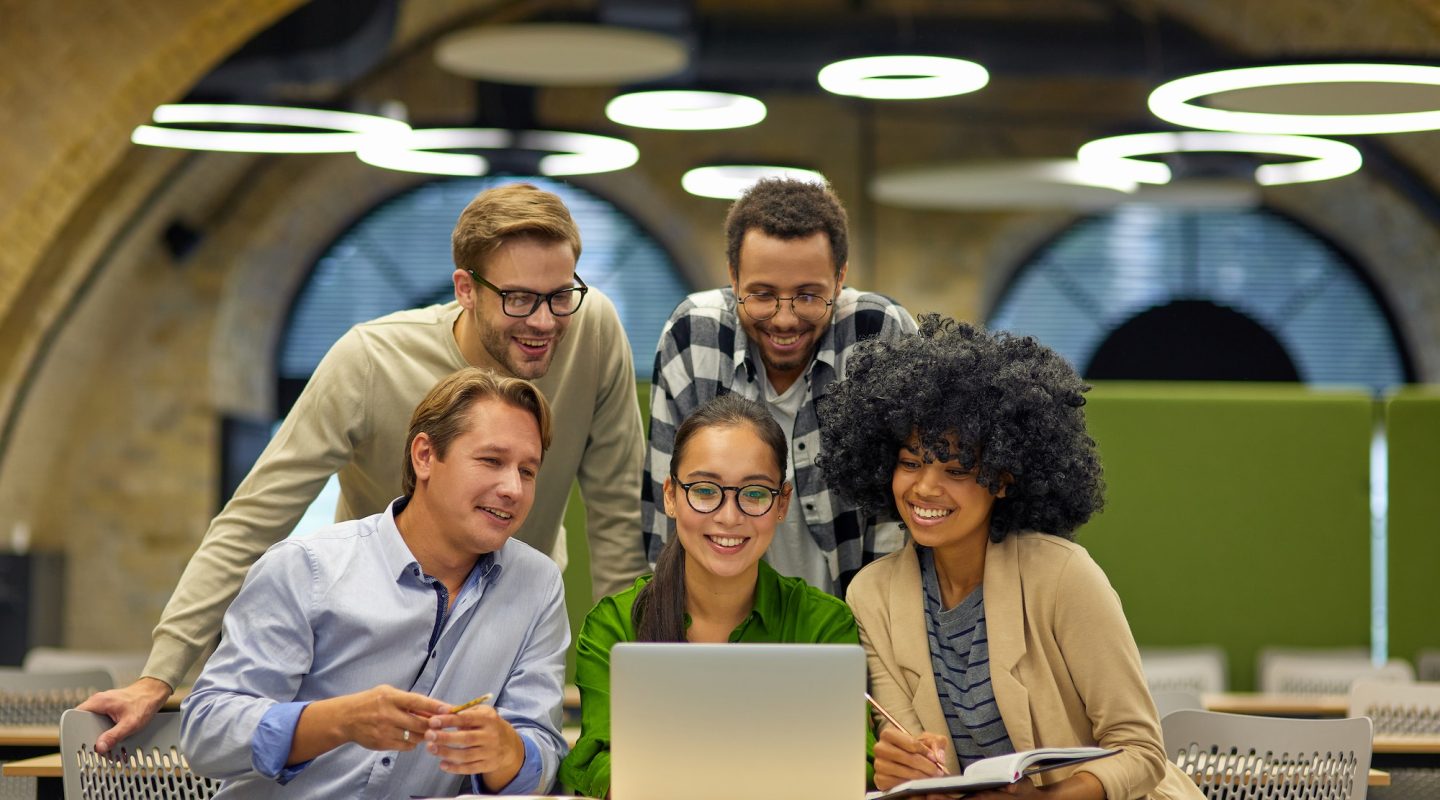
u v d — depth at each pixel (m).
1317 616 6.82
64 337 10.02
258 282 11.09
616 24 7.04
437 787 2.79
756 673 2.40
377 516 2.94
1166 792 2.91
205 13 7.09
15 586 10.05
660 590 2.91
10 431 8.77
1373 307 11.66
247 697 2.72
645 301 11.40
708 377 3.42
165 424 10.85
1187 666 6.41
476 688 2.86
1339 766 3.39
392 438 3.42
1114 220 11.60
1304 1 9.39
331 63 7.99
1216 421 6.88
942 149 11.34
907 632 2.92
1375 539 7.86
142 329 10.87
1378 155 10.71
